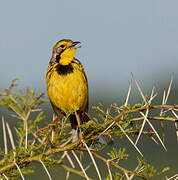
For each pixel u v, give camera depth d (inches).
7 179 360.8
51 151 383.9
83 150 387.9
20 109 390.9
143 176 361.4
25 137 392.2
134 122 403.2
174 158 969.5
